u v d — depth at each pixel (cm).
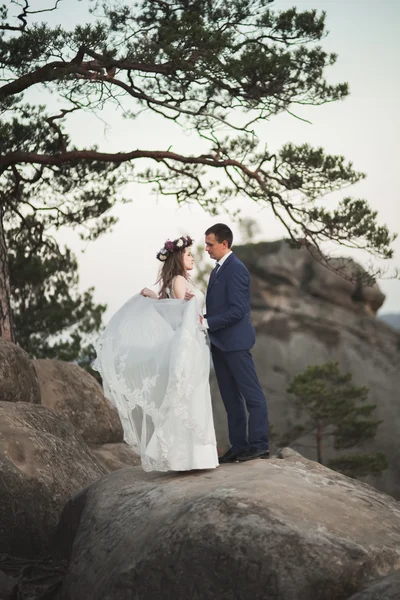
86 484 787
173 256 651
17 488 721
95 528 578
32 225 1591
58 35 1130
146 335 625
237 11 1225
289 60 1199
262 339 3278
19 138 1296
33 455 764
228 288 643
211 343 646
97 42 1121
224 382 660
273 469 586
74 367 1184
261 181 1348
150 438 615
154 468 603
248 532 477
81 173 1479
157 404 609
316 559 461
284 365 3222
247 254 3488
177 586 481
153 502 557
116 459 1066
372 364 3253
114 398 624
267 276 3422
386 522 524
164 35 1152
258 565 463
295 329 3300
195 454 598
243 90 1230
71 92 1180
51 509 730
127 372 621
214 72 1182
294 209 1388
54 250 1666
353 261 1473
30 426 818
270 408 3098
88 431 1111
